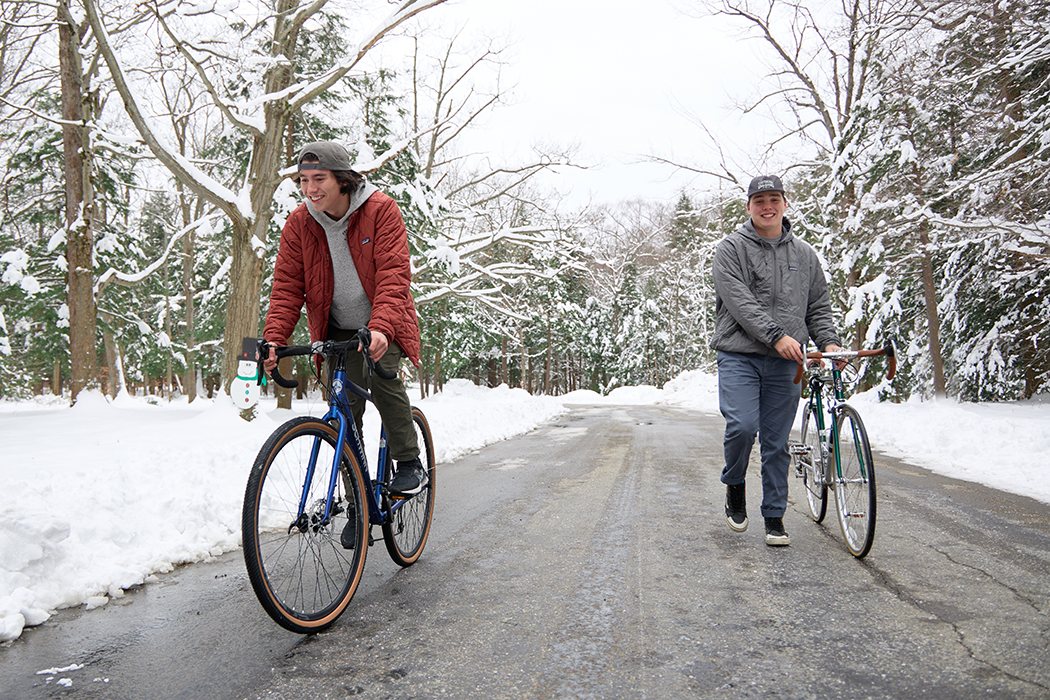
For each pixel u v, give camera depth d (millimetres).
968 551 3529
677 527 4234
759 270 3906
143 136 9961
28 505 3471
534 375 62031
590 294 55656
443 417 10508
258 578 2342
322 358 2990
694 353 50406
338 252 3045
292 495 2578
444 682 2104
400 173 16609
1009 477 5922
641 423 14609
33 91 16297
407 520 3471
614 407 26203
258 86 10938
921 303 17391
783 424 3818
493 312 28391
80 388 13281
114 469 4617
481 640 2436
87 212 13672
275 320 3039
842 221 18016
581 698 1980
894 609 2684
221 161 16750
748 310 3730
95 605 2938
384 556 3613
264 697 2023
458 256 16047
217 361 29031
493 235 18234
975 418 8727
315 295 3094
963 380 15836
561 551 3670
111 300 18141
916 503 4836
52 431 8422
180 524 4012
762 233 3973
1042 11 10172
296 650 2385
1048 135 10500
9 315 16812
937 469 6523
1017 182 11695
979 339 15898
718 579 3127
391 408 3242
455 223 22859
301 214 3047
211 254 22797
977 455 7125
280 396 16281
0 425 9234
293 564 2570
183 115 17438
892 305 16578
